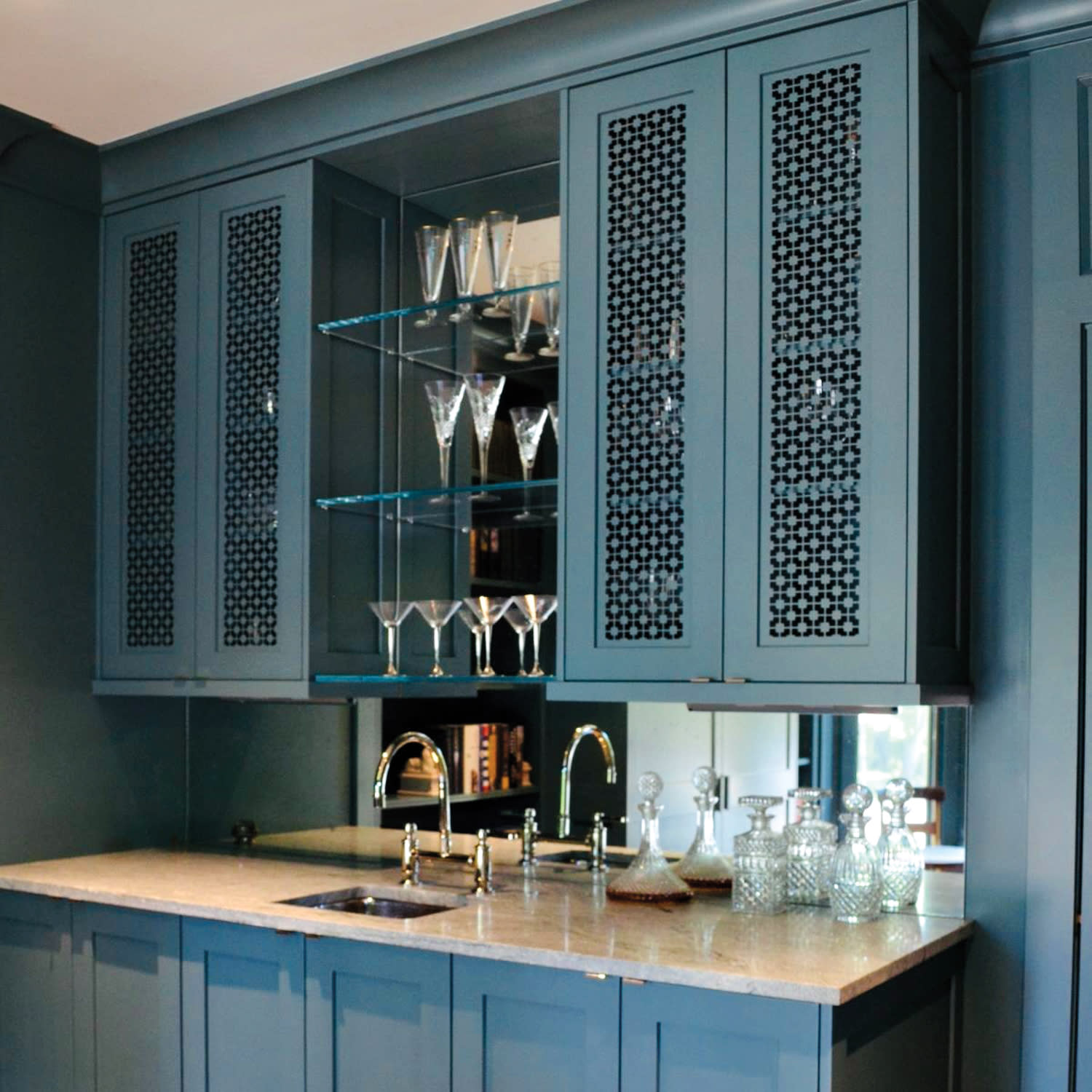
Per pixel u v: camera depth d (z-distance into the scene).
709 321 2.66
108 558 3.62
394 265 3.48
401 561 3.42
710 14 2.67
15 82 3.17
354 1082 2.66
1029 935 2.56
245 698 3.73
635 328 2.76
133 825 3.70
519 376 3.23
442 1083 2.52
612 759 3.07
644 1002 2.30
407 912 3.04
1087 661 2.54
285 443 3.25
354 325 3.30
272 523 3.27
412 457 3.46
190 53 3.02
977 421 2.69
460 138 3.12
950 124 2.65
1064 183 2.59
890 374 2.46
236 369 3.37
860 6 2.52
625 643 2.71
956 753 2.68
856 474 2.49
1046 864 2.55
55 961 3.21
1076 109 2.58
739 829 2.90
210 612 3.37
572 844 3.12
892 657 2.42
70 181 3.58
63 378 3.60
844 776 2.80
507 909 2.78
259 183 3.34
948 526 2.59
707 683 2.59
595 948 2.39
